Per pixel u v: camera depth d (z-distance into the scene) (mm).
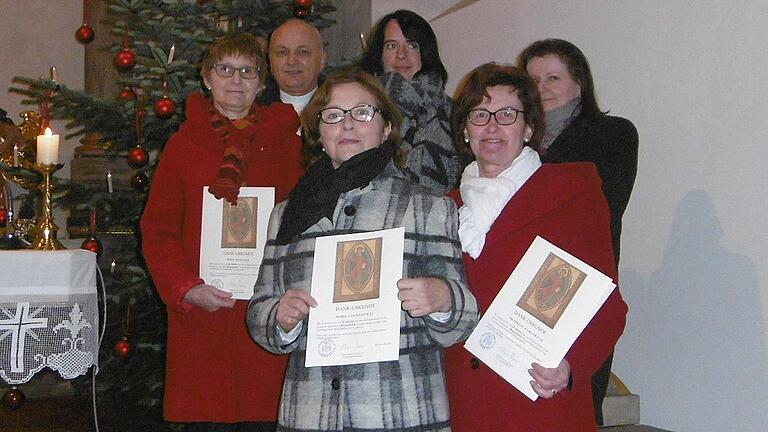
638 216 4152
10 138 5059
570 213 2236
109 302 4621
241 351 2941
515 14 5086
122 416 5312
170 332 3039
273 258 2201
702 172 3797
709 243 3756
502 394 2197
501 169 2342
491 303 2188
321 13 4863
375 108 2172
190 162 3018
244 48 3029
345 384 2008
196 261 2969
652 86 4082
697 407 3805
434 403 2039
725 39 3689
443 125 3137
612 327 2182
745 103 3596
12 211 4629
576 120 3127
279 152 3072
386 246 2016
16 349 3184
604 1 4391
